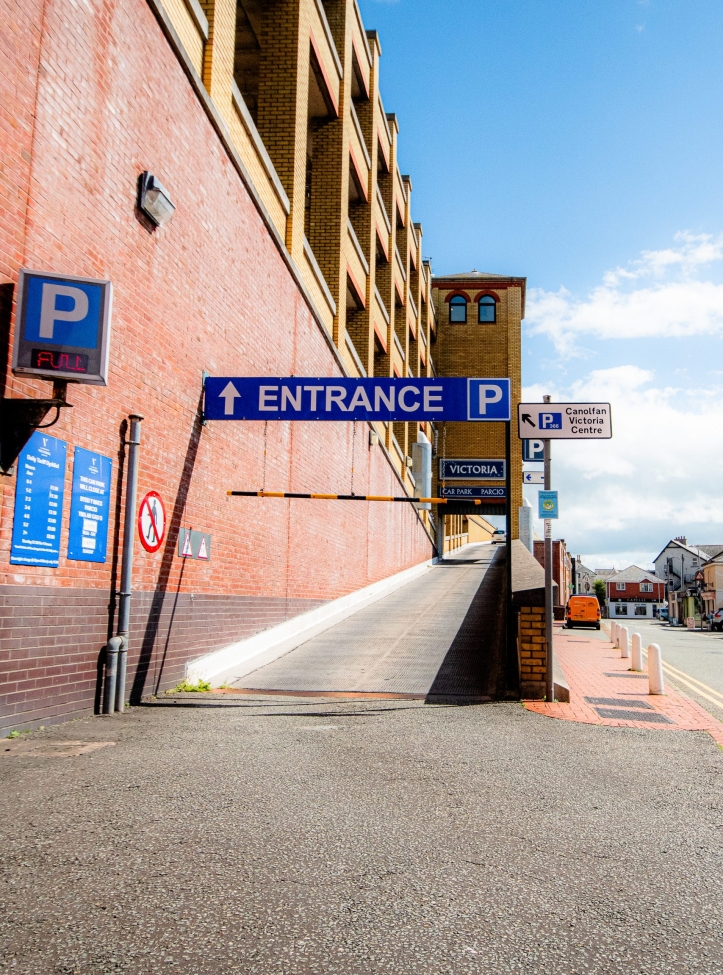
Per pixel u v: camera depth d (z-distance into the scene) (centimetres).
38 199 701
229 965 277
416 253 4112
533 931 312
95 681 814
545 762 624
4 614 656
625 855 406
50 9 714
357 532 2308
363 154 2495
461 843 417
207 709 880
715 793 541
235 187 1234
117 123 844
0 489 650
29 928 301
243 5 1639
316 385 1113
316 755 627
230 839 410
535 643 1000
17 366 657
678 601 8462
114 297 845
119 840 402
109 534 841
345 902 334
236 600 1283
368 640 1539
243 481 1312
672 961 289
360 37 2419
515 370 5531
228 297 1209
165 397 989
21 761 574
